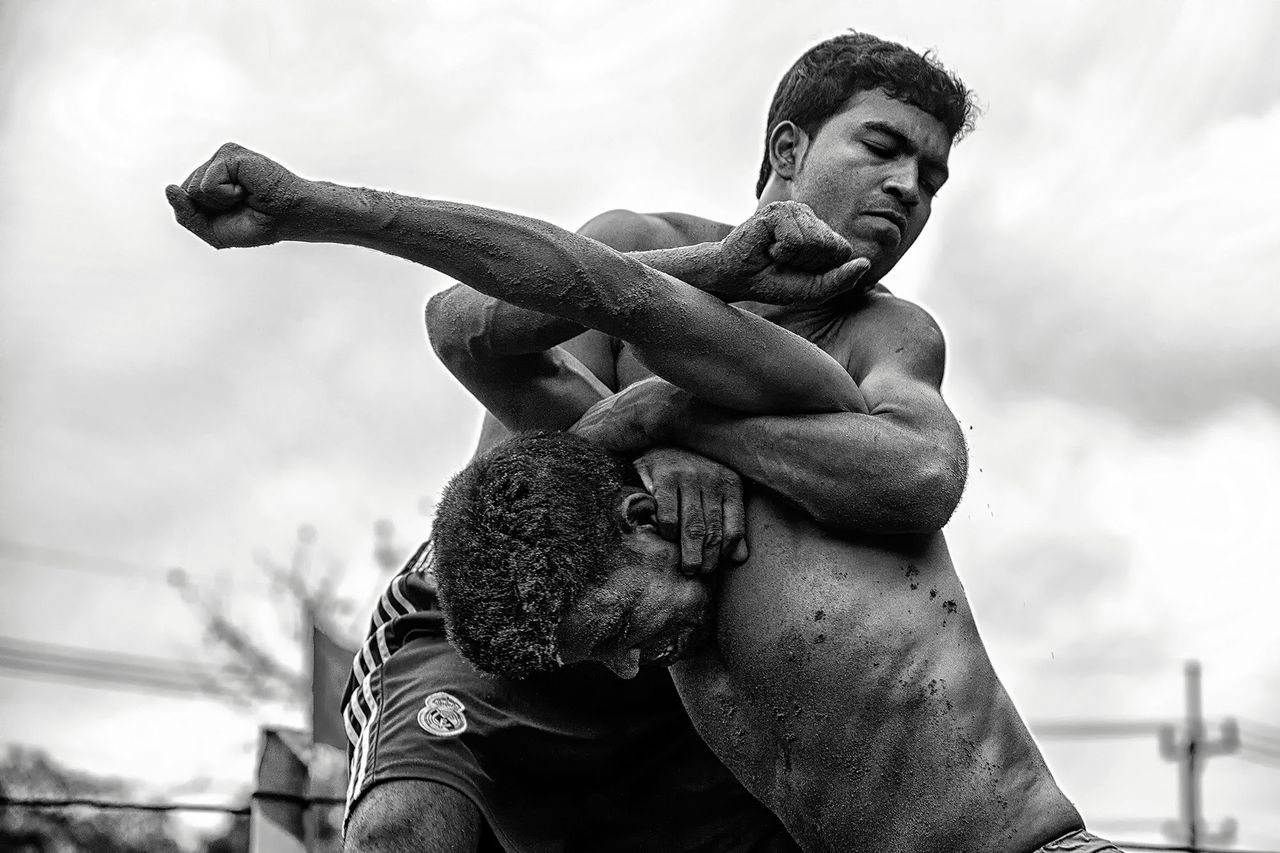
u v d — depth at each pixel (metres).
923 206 3.21
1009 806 2.84
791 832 3.01
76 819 12.65
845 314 3.20
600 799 3.48
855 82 3.19
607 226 3.50
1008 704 2.93
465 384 3.13
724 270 2.79
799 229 2.74
